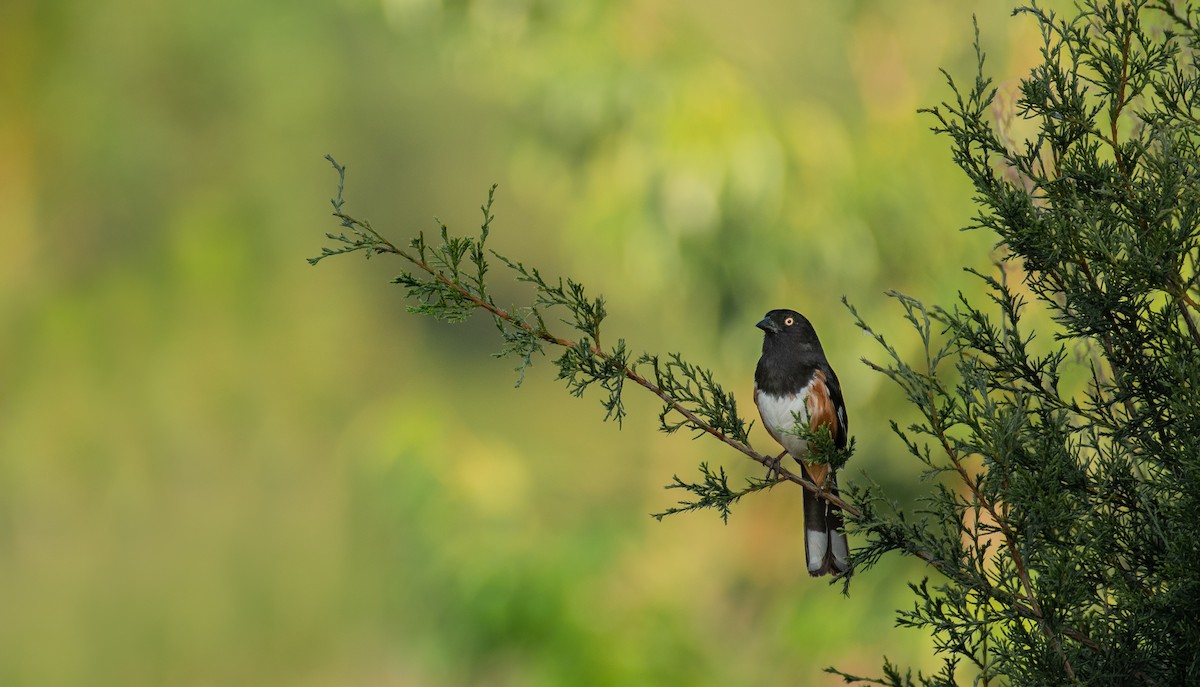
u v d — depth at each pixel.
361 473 15.21
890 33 12.36
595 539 11.88
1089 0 4.43
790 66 14.02
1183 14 5.24
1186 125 4.28
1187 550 3.92
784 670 11.96
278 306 21.33
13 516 18.98
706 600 13.16
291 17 22.41
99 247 20.16
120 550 19.28
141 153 20.31
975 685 4.16
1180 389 4.04
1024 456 4.23
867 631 11.32
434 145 28.34
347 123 26.34
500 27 13.58
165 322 20.11
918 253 12.19
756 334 13.10
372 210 28.25
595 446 17.95
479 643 11.27
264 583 18.97
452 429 13.41
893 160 12.30
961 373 4.34
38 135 19.69
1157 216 4.12
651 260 12.81
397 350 25.44
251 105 21.78
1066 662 3.99
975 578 4.22
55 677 17.91
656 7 13.30
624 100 12.83
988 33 9.50
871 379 12.13
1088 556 4.12
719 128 12.46
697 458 14.68
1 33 19.66
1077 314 4.39
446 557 11.77
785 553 13.23
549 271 30.09
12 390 18.98
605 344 19.55
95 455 19.17
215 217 20.91
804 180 12.49
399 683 16.83
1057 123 4.68
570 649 10.85
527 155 14.40
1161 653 4.10
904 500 11.70
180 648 18.75
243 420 20.25
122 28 20.47
